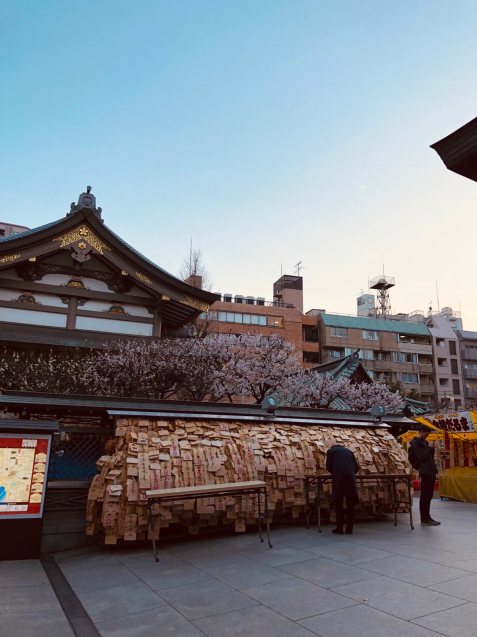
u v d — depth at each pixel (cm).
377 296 7375
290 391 2122
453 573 493
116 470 668
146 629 382
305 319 5725
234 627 378
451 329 6450
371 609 401
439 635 345
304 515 840
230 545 662
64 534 691
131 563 587
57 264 1681
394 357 5931
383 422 999
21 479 644
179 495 614
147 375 1605
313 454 828
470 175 574
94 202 1794
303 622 381
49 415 730
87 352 1611
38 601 455
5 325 1555
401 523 835
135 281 1731
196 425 768
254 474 747
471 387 6297
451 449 1545
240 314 5181
